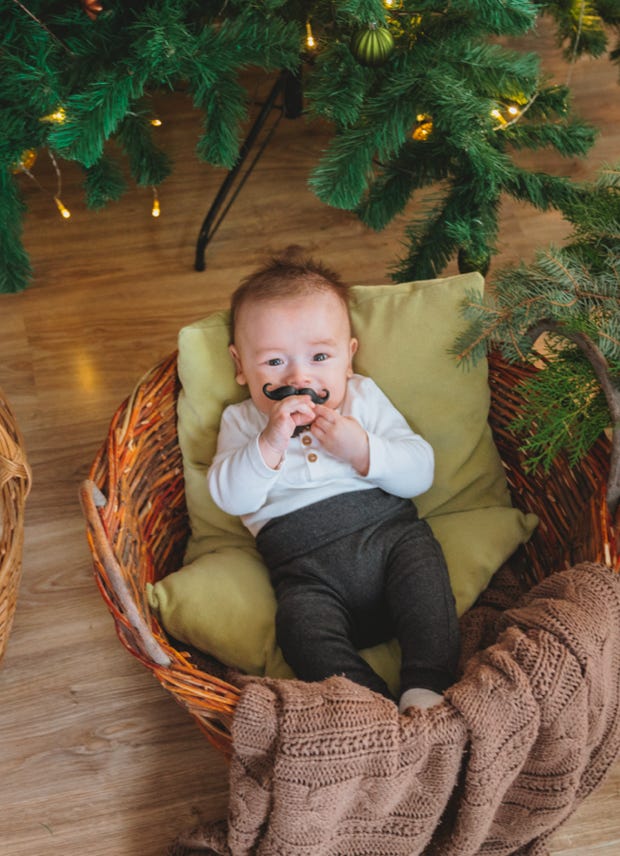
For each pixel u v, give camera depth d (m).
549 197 1.50
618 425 1.15
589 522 1.30
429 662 1.27
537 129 1.51
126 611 1.09
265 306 1.38
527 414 1.34
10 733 1.45
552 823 1.20
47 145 1.51
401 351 1.47
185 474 1.48
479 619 1.41
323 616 1.30
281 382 1.38
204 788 1.41
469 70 1.43
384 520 1.38
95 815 1.38
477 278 1.47
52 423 1.76
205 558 1.43
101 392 1.80
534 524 1.48
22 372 1.81
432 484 1.49
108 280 1.93
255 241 1.98
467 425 1.49
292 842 1.09
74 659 1.52
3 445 1.30
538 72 1.48
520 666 1.08
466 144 1.37
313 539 1.36
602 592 1.15
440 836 1.19
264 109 1.74
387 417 1.44
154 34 1.29
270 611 1.38
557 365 1.28
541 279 1.19
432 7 1.41
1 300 1.89
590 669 1.09
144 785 1.41
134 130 1.55
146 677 1.50
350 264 1.95
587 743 1.13
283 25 1.35
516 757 1.09
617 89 2.19
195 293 1.92
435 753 1.06
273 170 2.06
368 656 1.37
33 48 1.33
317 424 1.35
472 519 1.47
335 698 1.06
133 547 1.37
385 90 1.39
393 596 1.33
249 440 1.42
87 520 1.15
